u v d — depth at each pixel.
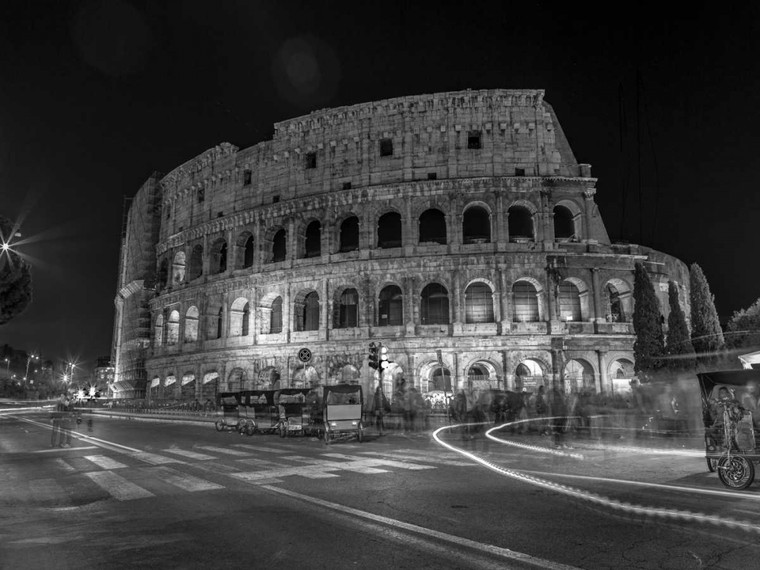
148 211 96.81
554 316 57.72
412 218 61.94
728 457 15.87
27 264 27.98
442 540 10.66
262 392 37.88
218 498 14.98
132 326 98.62
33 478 18.95
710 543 10.35
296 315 65.56
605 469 19.80
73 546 10.61
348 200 63.91
